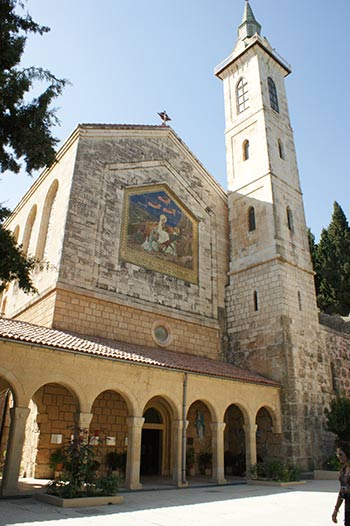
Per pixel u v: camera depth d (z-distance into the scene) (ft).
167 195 99.86
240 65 124.36
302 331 91.76
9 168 43.80
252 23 133.80
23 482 58.65
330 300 154.81
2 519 35.12
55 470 63.77
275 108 118.01
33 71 42.29
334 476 74.18
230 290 103.19
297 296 95.14
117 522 35.81
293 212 105.81
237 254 105.70
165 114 108.58
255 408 78.28
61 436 66.23
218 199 112.88
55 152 44.83
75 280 75.20
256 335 93.09
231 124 120.06
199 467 83.76
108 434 72.18
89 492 46.73
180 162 106.42
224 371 79.05
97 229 81.82
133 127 96.58
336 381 94.99
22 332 57.00
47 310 73.77
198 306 96.43
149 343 83.10
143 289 86.07
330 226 165.78
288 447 78.84
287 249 98.07
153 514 40.19
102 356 58.59
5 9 43.47
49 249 81.82
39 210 97.09
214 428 71.31
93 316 75.82
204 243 104.37
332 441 86.07
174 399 66.54
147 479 71.05
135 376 62.69
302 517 39.52
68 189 81.41
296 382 84.28
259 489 61.87
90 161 85.76
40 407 65.92
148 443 80.43
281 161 109.91
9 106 42.14
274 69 124.57
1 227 41.83
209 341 95.20
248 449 74.90
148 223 92.58
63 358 55.77
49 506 42.55
